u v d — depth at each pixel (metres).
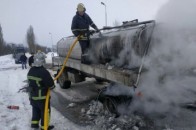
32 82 5.26
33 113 5.46
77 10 7.27
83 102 7.65
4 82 12.85
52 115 6.58
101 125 5.52
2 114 6.73
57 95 8.77
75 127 5.62
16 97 8.78
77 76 8.44
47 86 5.26
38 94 5.23
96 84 10.12
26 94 9.14
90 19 7.45
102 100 6.16
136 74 4.58
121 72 5.02
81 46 7.19
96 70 6.14
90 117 6.17
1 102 8.05
